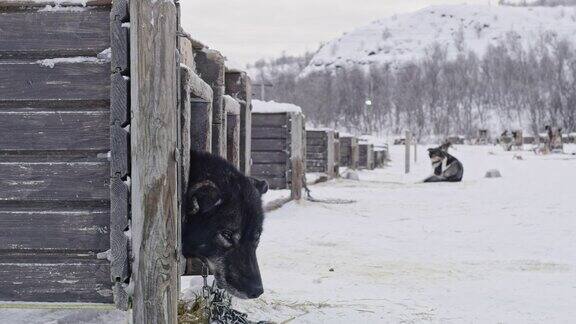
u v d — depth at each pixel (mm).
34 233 3781
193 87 5156
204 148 6109
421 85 119500
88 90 3777
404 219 12219
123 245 3705
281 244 9117
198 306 4953
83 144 3771
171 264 3764
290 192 14797
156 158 3691
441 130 108125
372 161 34094
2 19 3779
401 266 7645
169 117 3730
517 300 5961
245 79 8852
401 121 113250
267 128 14000
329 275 7035
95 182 3770
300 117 14023
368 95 115938
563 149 55656
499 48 157500
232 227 4828
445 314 5414
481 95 120312
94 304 3809
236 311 4848
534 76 118875
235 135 8094
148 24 3652
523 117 112625
